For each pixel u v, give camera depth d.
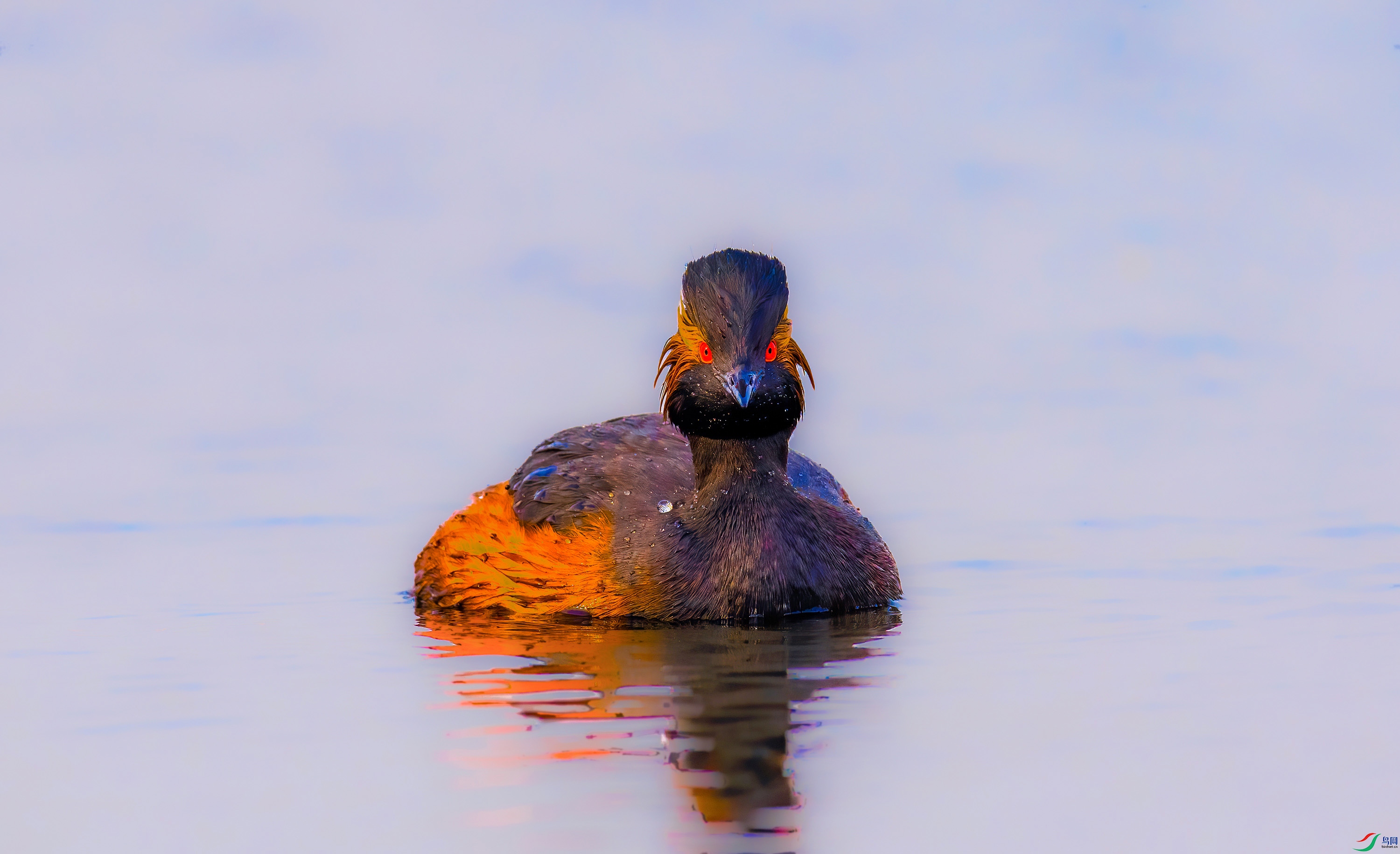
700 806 9.32
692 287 15.84
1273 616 14.60
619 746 10.48
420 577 16.58
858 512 17.05
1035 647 13.45
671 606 15.32
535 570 15.91
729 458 15.75
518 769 10.05
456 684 12.24
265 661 13.19
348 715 11.34
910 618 14.98
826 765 10.12
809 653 13.37
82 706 11.69
